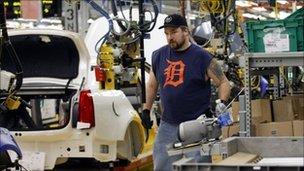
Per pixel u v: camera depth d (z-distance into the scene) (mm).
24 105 7156
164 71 5688
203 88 5613
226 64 10148
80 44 7719
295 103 5375
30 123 7191
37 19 12742
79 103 6977
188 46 5609
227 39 10570
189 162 3424
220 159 3814
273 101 5262
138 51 8484
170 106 5641
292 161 3514
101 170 7949
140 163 8383
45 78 7730
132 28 8336
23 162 6953
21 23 12070
